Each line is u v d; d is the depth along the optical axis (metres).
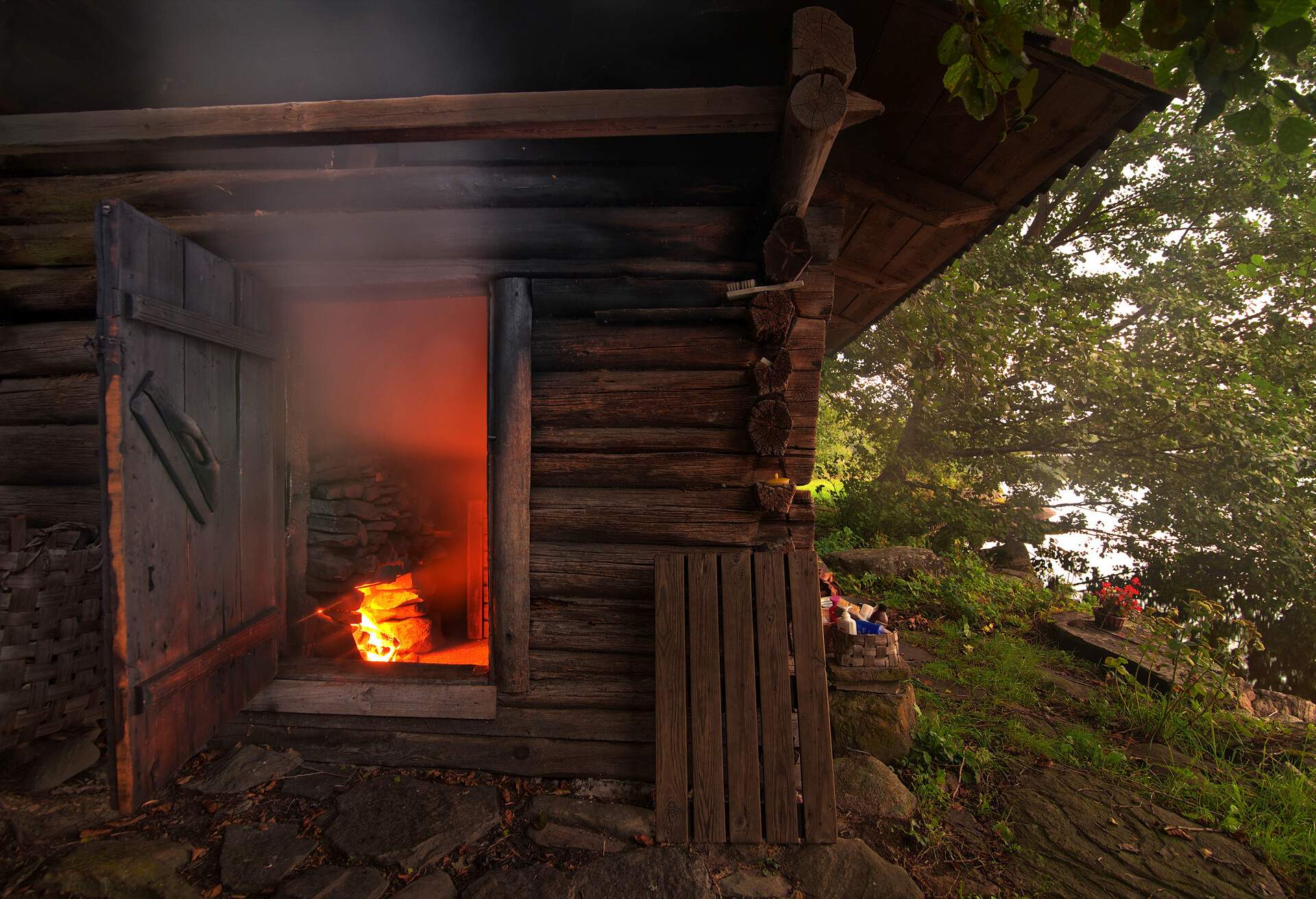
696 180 3.22
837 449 14.84
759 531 3.18
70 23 3.44
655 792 2.84
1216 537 9.87
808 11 2.40
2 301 3.32
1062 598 6.86
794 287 3.02
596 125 2.70
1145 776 3.49
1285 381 9.87
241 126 2.74
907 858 2.76
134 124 2.76
